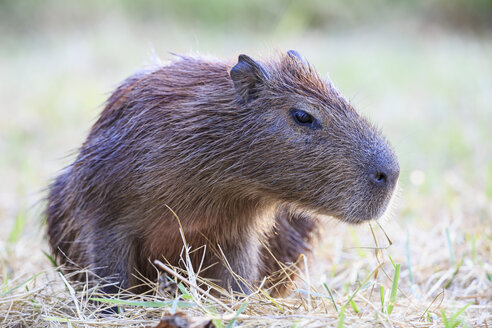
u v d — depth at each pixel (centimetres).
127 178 696
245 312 654
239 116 684
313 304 694
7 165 1492
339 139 666
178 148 688
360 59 2597
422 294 815
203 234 738
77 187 731
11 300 670
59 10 3200
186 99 700
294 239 854
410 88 2206
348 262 976
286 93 678
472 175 1360
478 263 912
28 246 1030
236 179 694
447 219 1110
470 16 3316
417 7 3388
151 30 3047
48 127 1822
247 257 761
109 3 3231
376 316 637
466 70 2416
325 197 674
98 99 2061
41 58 2677
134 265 743
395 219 1128
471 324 691
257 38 2966
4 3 3222
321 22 3359
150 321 627
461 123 1778
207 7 3297
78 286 759
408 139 1634
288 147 673
